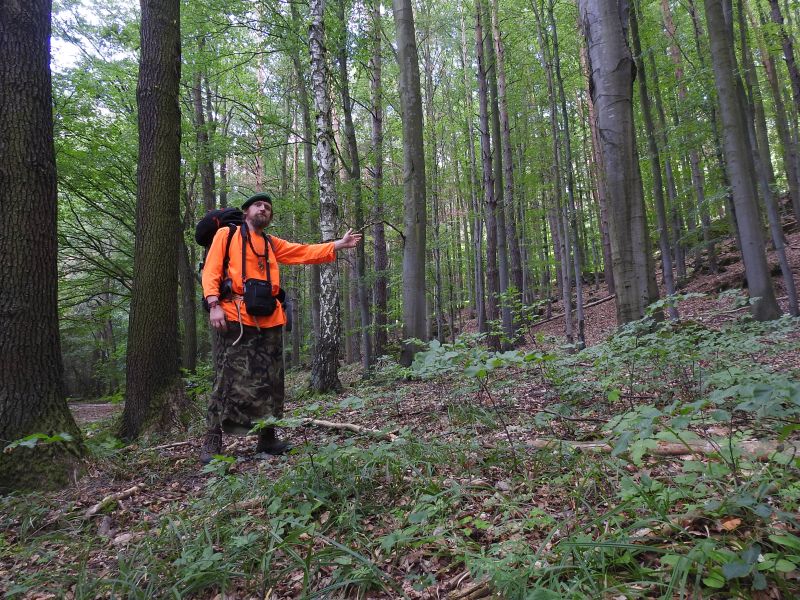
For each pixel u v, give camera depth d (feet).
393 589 5.42
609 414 11.41
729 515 5.22
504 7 41.32
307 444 9.68
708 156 40.29
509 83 42.52
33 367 11.51
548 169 44.52
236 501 8.12
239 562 6.28
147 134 18.71
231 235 11.08
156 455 13.14
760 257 24.32
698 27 33.40
